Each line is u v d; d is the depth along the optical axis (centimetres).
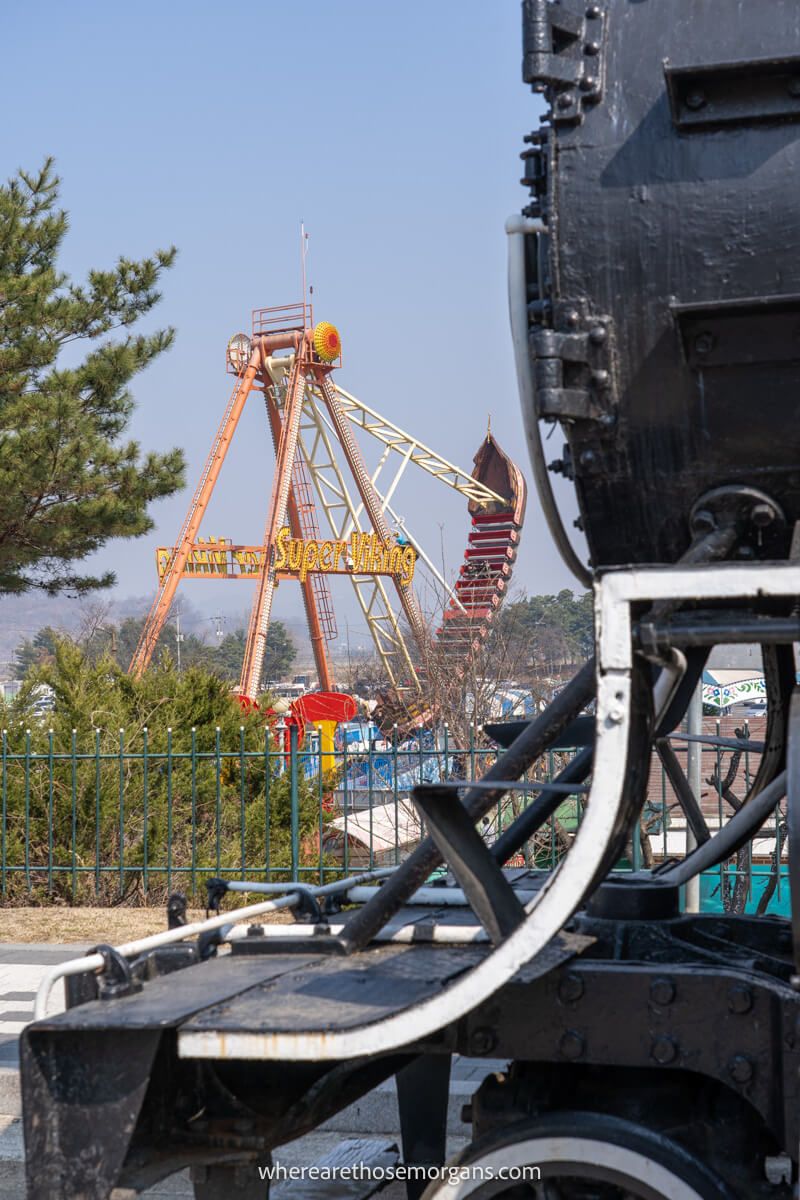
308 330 5547
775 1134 311
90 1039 308
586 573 389
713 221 335
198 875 1216
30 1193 306
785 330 335
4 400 1577
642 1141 321
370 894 447
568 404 343
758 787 432
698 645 299
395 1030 296
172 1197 525
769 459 349
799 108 330
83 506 1505
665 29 343
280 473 5428
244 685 5209
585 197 343
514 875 477
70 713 1298
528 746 370
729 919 414
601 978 327
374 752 1066
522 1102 343
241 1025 303
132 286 1603
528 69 344
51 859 1173
